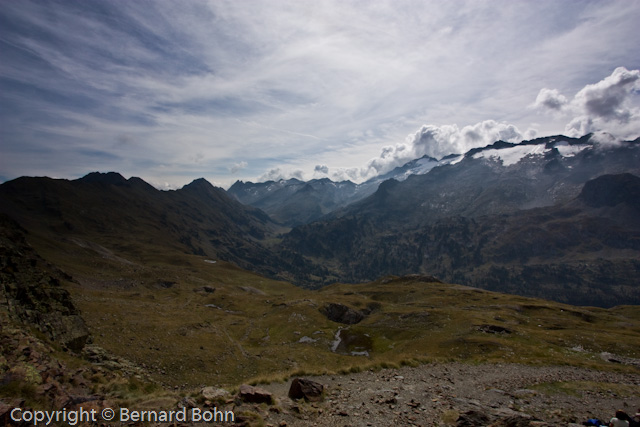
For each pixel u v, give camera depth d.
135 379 28.92
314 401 21.62
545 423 17.78
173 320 79.06
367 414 19.77
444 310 116.56
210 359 56.41
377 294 171.50
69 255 170.75
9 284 33.19
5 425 12.27
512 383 33.09
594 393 30.33
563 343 78.75
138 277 166.88
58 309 35.94
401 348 82.62
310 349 80.06
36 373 16.98
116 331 57.25
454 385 30.27
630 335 92.12
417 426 18.16
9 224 102.62
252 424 15.79
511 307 127.81
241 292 175.00
